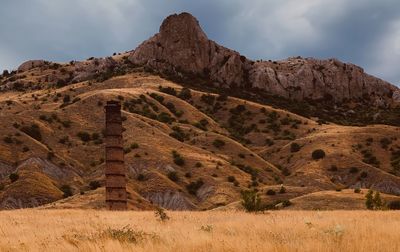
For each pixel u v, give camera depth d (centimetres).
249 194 5378
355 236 1249
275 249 1040
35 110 18262
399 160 16888
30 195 12056
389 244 1102
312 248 1063
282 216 2742
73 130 17650
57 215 3641
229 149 17975
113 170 6944
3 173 13550
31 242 1416
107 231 1684
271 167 17250
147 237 1468
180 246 1125
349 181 15675
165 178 13762
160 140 16450
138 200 12088
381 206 6844
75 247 1193
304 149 18325
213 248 1089
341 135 19038
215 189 13738
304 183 15488
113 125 7012
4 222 2639
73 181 14075
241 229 1772
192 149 16538
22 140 15062
